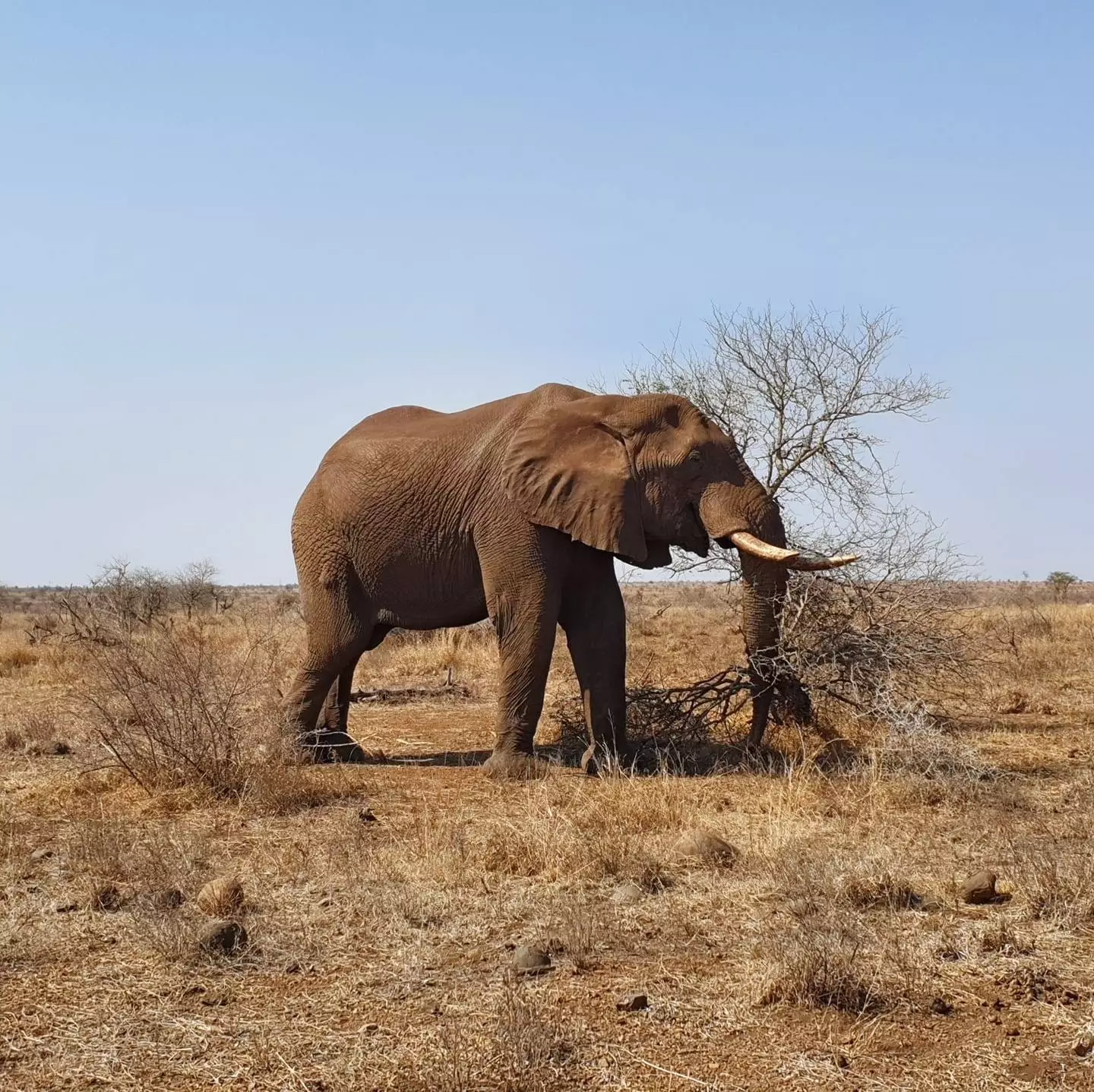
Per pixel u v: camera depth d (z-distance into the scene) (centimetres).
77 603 3253
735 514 1104
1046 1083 487
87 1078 503
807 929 622
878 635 1205
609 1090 487
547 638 1128
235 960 628
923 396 1470
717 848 792
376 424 1269
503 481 1130
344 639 1221
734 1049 521
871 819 912
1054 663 1992
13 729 1370
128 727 1131
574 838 812
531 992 580
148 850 805
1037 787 1037
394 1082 495
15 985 602
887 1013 555
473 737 1416
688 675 1773
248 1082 498
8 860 821
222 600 4328
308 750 1192
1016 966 600
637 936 656
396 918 683
